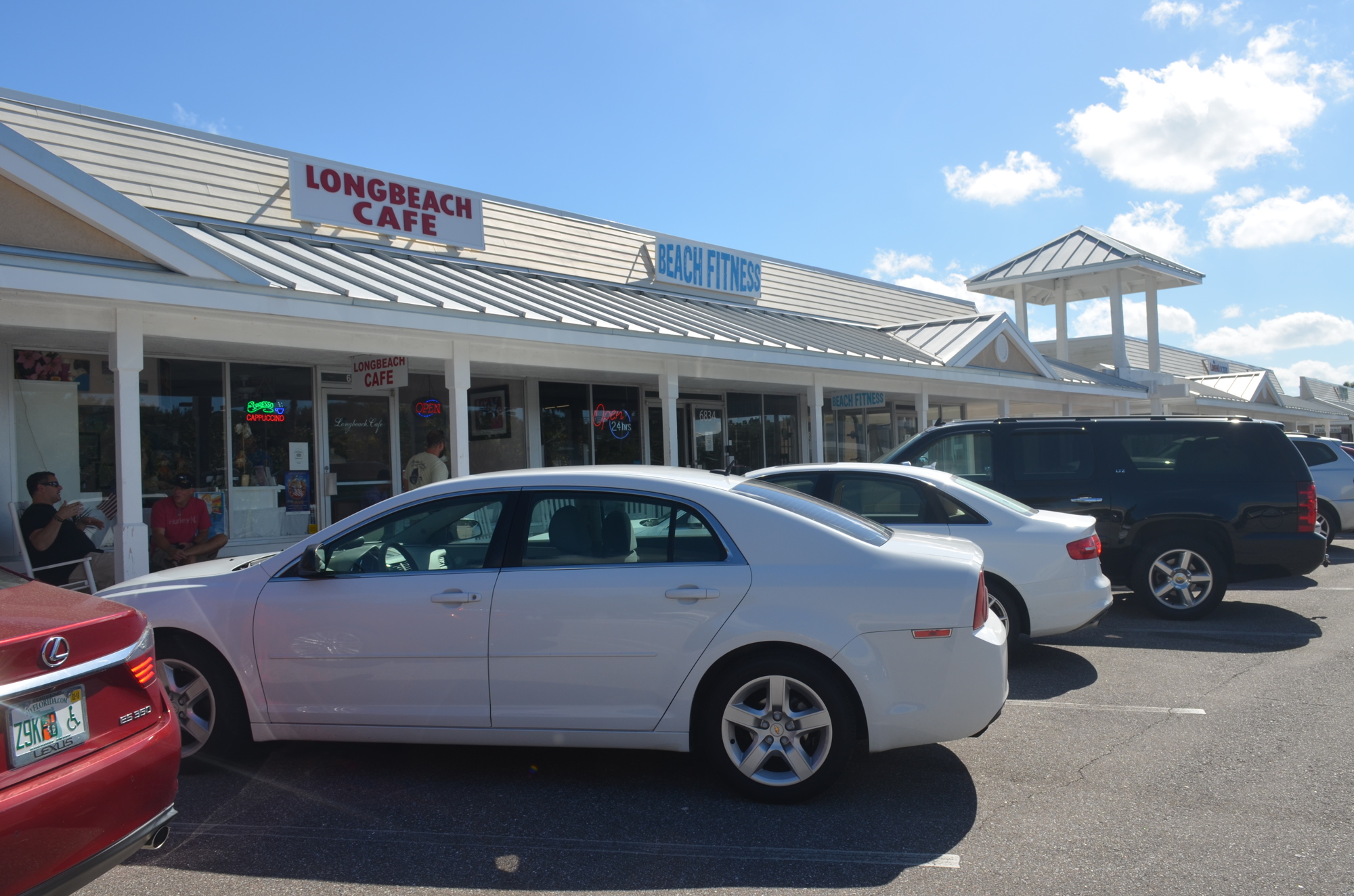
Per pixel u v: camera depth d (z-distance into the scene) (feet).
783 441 63.87
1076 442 27.53
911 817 13.30
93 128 32.71
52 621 9.60
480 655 14.25
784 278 62.34
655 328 39.01
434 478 34.73
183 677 15.46
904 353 55.47
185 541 29.50
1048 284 82.94
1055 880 11.31
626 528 14.55
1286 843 12.19
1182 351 124.88
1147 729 17.03
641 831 13.02
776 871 11.71
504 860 12.14
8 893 8.46
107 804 9.42
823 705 13.51
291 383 37.86
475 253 43.93
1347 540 49.32
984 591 14.26
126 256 24.38
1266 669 21.17
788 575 13.76
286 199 37.52
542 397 48.47
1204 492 26.48
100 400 32.50
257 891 11.34
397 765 15.98
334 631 14.67
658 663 13.84
